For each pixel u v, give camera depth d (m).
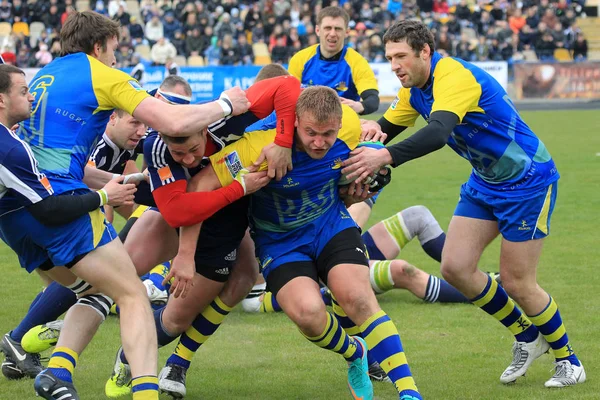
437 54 6.25
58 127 5.45
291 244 5.89
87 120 5.51
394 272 8.69
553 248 11.23
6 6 35.34
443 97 6.00
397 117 6.77
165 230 6.42
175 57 34.50
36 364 6.61
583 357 6.92
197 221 5.57
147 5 36.09
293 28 35.47
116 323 8.27
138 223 6.48
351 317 5.59
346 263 5.66
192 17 34.53
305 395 6.21
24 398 6.09
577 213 13.66
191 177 5.75
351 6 37.66
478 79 6.13
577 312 8.22
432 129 5.84
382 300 9.02
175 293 5.75
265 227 5.98
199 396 6.23
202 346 7.48
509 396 6.06
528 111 33.03
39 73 5.68
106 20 5.82
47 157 5.42
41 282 9.80
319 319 5.57
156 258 6.45
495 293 6.52
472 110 6.14
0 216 5.48
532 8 38.75
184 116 5.23
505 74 36.16
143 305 5.52
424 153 5.82
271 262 5.87
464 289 6.53
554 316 6.32
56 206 5.25
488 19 38.38
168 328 6.21
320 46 11.40
